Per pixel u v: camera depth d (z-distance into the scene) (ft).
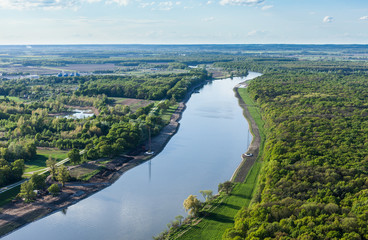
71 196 574.15
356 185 451.94
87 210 531.50
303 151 582.35
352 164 523.29
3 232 468.34
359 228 341.41
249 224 392.88
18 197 552.82
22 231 475.72
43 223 496.23
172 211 524.11
